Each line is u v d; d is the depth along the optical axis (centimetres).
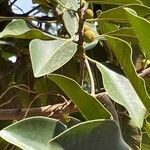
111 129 66
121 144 68
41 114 96
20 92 122
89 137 65
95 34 102
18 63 124
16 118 96
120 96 83
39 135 69
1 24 120
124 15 93
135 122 80
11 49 122
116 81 87
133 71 85
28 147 67
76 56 106
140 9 97
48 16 117
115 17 94
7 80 125
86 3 96
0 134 67
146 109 84
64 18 105
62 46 86
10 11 122
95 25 108
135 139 107
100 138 66
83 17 94
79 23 94
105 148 66
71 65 118
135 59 114
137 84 84
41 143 68
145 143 107
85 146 64
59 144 61
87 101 76
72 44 87
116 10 92
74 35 93
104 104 88
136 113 81
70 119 104
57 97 118
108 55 116
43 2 110
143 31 85
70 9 97
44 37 93
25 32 91
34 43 81
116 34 97
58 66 81
